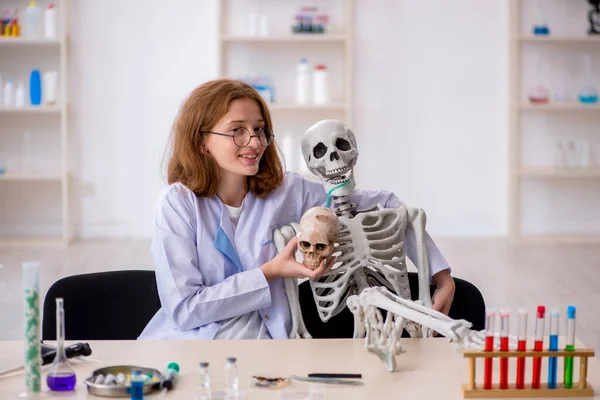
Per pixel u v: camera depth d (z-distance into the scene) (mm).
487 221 7641
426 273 2611
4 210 7449
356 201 2740
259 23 7328
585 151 7438
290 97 7480
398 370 2072
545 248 7191
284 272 2469
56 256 6785
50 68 7324
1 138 7348
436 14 7449
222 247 2566
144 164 7465
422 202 7621
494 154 7582
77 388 1938
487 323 1908
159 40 7375
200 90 2613
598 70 7465
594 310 5234
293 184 2750
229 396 1870
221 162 2572
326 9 7434
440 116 7535
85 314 2707
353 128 7555
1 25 7117
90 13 7316
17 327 4871
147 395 1896
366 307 2145
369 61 7480
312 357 2164
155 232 2541
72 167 7426
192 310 2447
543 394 1904
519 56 7461
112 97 7387
